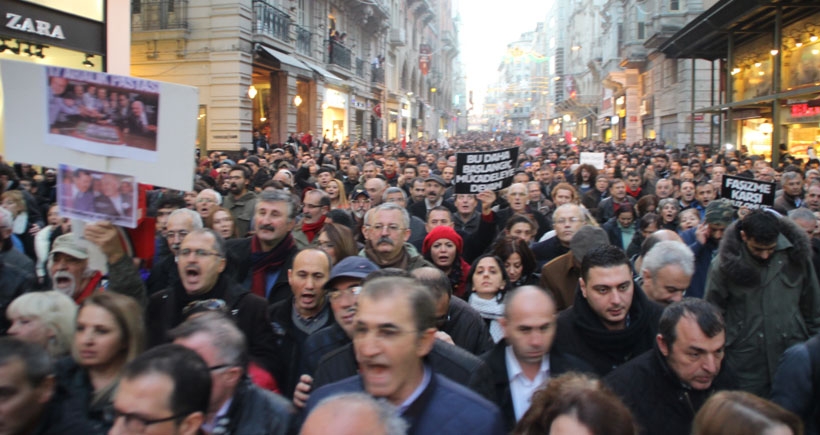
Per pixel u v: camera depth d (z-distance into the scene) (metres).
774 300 3.88
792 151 21.47
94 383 2.66
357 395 1.73
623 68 46.16
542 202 8.64
